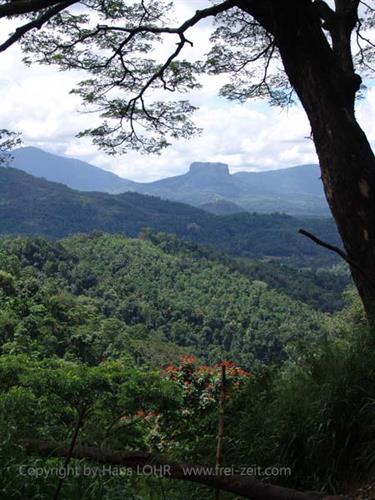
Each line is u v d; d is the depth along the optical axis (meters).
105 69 8.07
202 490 3.79
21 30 5.62
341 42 5.75
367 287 4.95
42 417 4.64
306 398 3.94
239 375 7.04
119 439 4.79
